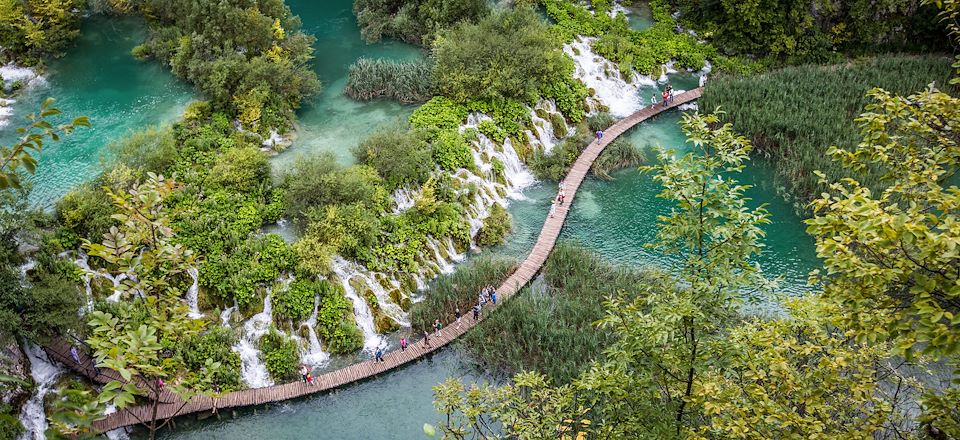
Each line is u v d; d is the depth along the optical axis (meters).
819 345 20.14
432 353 37.84
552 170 50.28
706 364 17.27
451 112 51.03
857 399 17.72
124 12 61.00
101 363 11.70
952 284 13.43
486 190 48.19
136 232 14.32
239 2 52.66
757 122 52.72
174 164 42.97
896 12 61.41
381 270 41.03
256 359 36.88
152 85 52.94
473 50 53.47
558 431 19.66
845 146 49.41
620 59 61.19
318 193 41.78
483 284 41.50
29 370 32.75
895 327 13.72
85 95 51.53
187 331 13.80
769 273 42.00
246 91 49.62
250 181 42.56
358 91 54.31
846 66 59.66
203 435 33.62
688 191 17.02
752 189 49.25
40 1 54.72
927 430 17.19
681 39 63.78
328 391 35.78
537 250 44.00
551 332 37.03
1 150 10.85
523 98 53.59
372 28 61.62
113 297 36.03
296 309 37.62
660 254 43.62
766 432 17.09
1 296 30.66
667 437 17.42
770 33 62.00
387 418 34.50
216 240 39.06
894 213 15.30
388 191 44.50
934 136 16.81
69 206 37.22
